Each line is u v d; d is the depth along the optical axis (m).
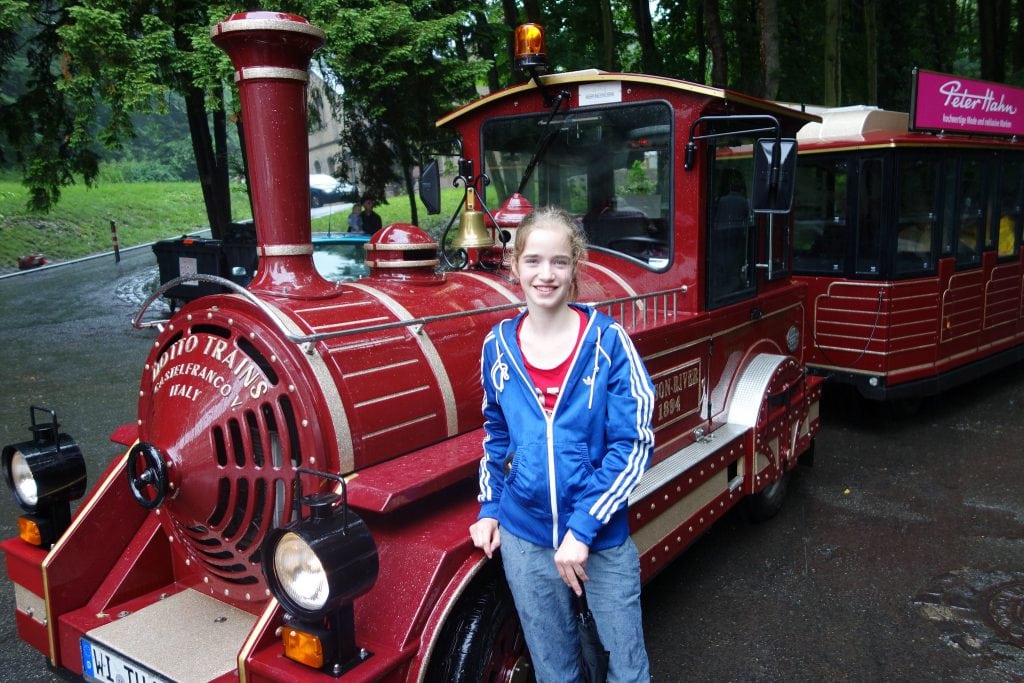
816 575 3.79
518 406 1.96
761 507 4.29
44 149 11.46
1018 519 4.38
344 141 13.07
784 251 4.46
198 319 2.43
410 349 2.51
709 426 3.67
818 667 3.04
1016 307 7.31
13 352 9.27
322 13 9.47
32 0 10.32
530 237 1.89
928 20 18.22
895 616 3.40
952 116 6.08
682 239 3.51
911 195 5.92
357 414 2.25
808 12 16.17
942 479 5.02
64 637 2.48
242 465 2.31
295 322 2.26
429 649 2.01
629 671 2.01
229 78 8.95
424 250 2.83
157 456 2.35
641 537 2.95
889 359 5.94
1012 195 7.04
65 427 6.25
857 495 4.79
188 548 2.54
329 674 1.88
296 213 2.49
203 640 2.32
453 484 2.46
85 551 2.56
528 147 3.88
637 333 3.03
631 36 16.72
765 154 3.05
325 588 1.80
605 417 1.94
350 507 2.17
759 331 4.21
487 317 2.86
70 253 20.05
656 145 3.52
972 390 7.30
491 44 12.35
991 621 3.35
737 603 3.54
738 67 17.92
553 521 1.94
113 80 9.09
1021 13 18.00
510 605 2.33
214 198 13.92
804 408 4.50
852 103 17.84
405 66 10.34
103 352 9.24
